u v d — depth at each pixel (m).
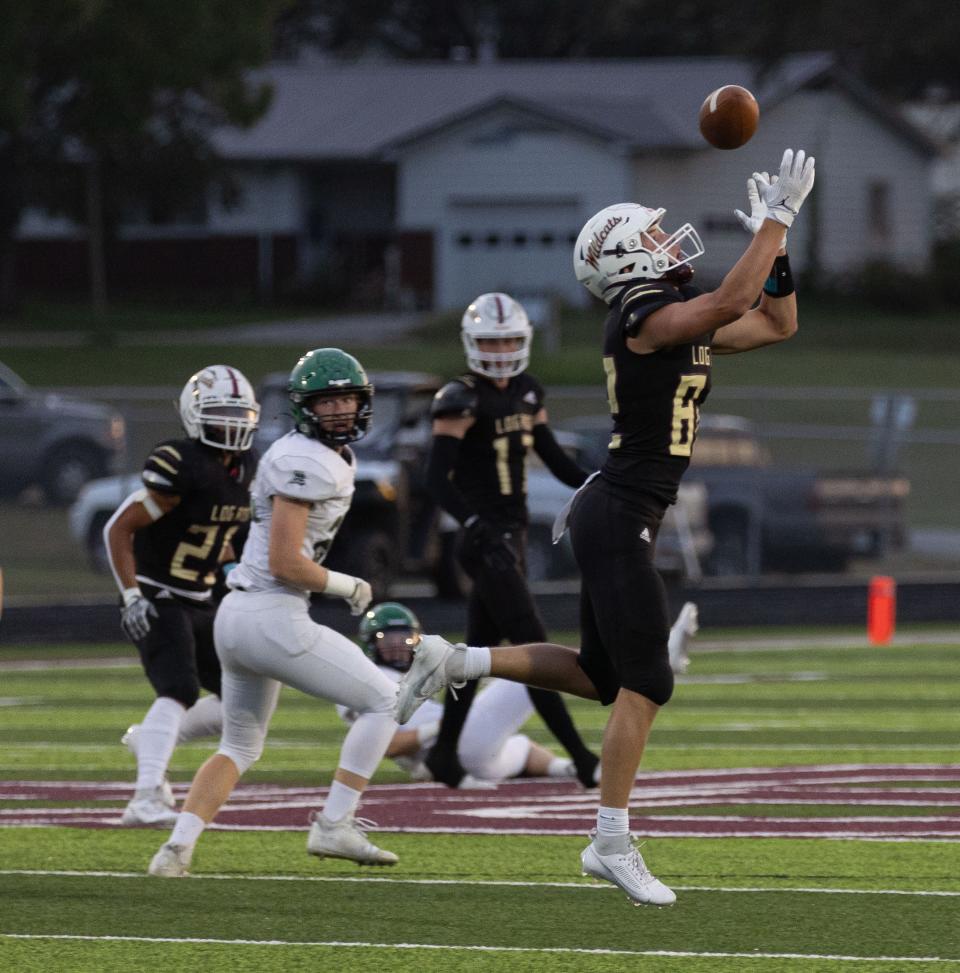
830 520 70.69
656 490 21.25
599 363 114.44
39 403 72.62
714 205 167.50
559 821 27.70
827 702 42.69
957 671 49.03
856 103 172.62
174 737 26.73
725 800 29.12
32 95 133.25
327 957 19.45
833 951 19.61
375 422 60.72
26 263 179.88
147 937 20.39
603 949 19.73
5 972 18.91
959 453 75.88
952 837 25.97
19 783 31.73
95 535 68.88
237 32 135.25
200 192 155.75
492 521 29.97
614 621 21.16
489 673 21.83
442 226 168.62
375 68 184.62
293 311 171.25
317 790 30.84
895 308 164.38
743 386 124.00
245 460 27.33
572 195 165.62
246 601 23.45
